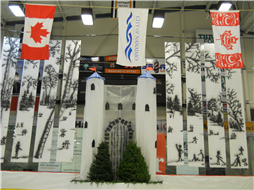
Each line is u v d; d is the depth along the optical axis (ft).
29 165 31.14
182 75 37.73
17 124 28.73
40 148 28.30
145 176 26.07
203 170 31.55
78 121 35.81
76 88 29.84
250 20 38.40
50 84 29.91
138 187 25.71
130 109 30.53
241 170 31.60
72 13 39.52
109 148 29.32
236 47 25.71
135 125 29.37
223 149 28.94
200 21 40.16
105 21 40.19
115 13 29.63
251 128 34.22
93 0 36.91
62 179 28.27
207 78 30.73
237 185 28.48
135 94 30.94
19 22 39.19
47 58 24.75
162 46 39.24
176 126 29.37
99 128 28.63
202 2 39.42
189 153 28.81
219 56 25.50
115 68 37.11
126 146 28.27
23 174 28.48
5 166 31.32
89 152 27.71
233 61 25.46
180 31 39.83
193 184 28.30
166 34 39.75
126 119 30.25
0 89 29.55
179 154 28.66
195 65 30.91
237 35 25.90
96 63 37.37
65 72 30.27
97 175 26.21
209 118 29.71
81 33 39.63
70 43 31.12
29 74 30.09
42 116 29.09
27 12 25.53
